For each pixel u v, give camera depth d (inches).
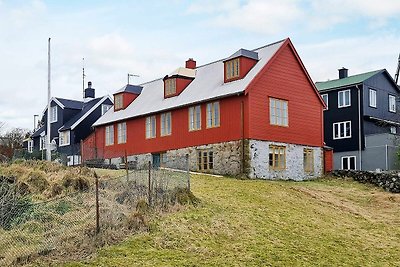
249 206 765.3
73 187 751.1
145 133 1355.8
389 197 984.3
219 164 1131.3
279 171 1133.7
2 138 2284.7
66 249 515.8
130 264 494.6
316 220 756.6
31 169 852.6
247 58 1157.7
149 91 1508.4
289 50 1200.8
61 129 1861.5
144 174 755.4
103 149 1517.0
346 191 1048.8
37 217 597.9
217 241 593.6
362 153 1509.6
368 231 748.0
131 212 623.2
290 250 599.2
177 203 696.4
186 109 1232.2
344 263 585.3
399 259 626.5
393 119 1624.0
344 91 1574.8
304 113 1220.5
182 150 1229.7
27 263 482.0
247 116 1083.3
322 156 1251.8
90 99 2087.8
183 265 506.3
